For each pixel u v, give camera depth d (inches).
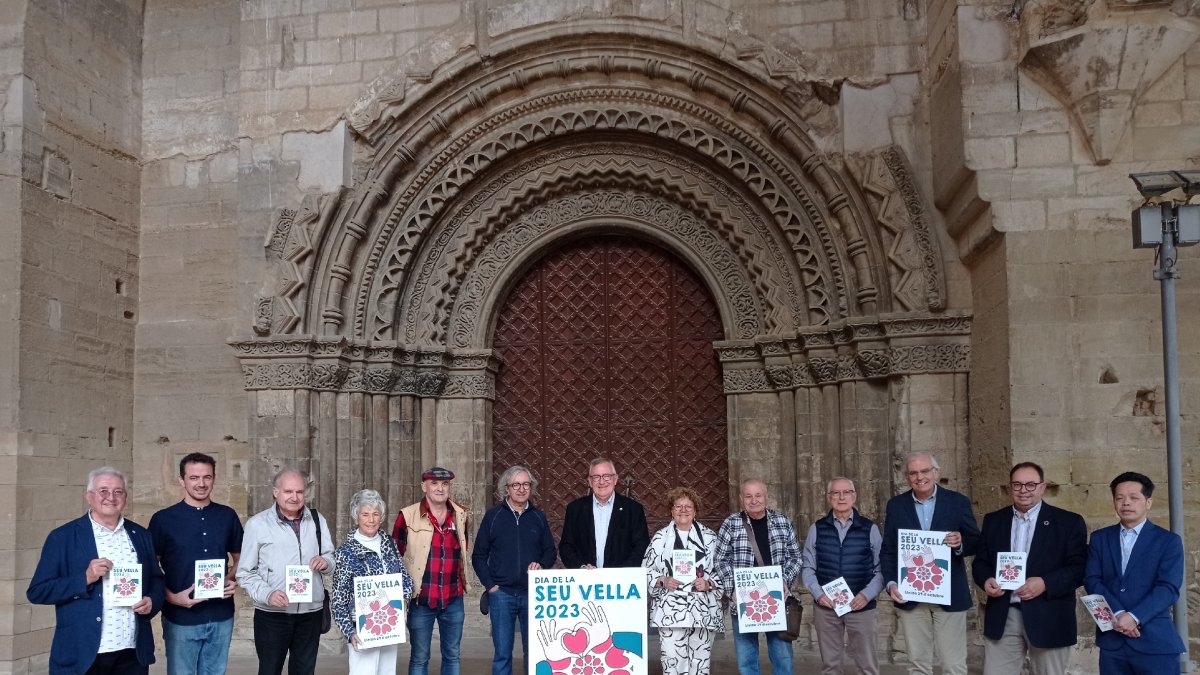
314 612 276.7
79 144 442.9
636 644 273.4
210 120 481.7
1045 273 350.0
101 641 235.5
